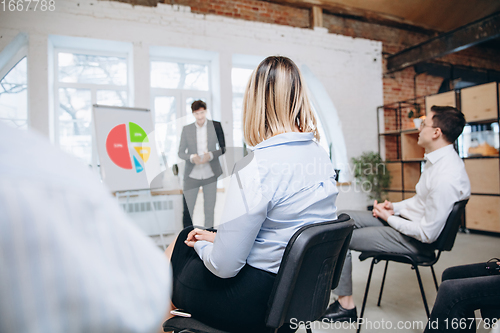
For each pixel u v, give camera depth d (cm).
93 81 382
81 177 27
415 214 158
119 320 24
